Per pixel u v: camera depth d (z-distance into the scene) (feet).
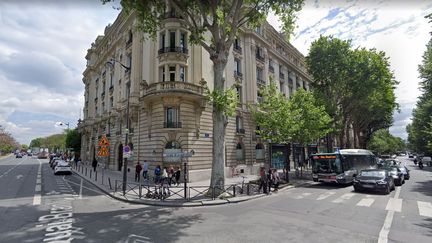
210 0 46.96
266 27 111.14
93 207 35.91
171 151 66.69
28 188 53.78
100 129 121.08
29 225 26.16
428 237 22.27
